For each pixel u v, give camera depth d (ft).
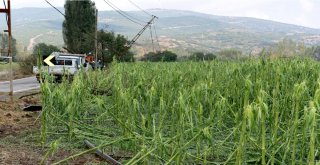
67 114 25.13
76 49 179.11
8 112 38.14
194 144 21.88
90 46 163.12
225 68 33.78
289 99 21.71
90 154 22.39
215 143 21.88
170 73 31.40
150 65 48.49
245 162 18.69
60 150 23.24
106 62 139.13
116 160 21.13
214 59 41.93
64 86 27.66
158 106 26.73
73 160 21.34
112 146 22.06
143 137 18.89
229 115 25.98
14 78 132.05
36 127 30.83
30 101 49.90
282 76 24.21
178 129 18.63
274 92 19.86
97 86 36.81
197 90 21.66
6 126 31.27
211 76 28.63
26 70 153.58
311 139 13.99
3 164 20.36
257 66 28.71
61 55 93.81
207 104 24.29
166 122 25.29
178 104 19.12
